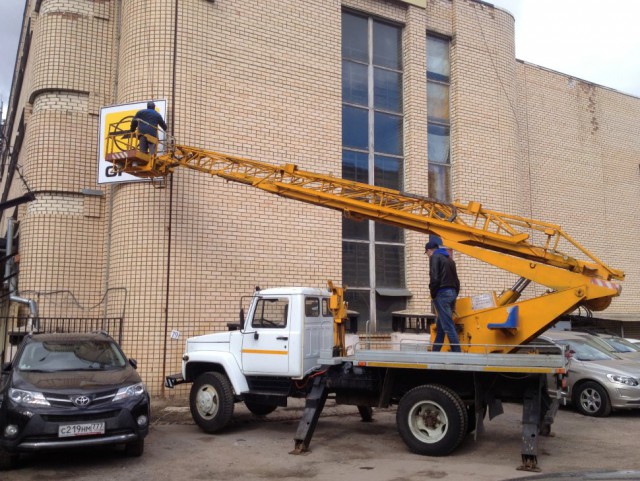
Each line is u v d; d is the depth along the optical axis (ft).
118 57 45.03
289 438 29.19
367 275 48.16
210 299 40.45
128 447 25.03
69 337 28.60
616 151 70.85
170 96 40.86
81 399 23.12
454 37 54.19
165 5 41.57
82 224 43.11
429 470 23.20
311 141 45.93
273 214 43.60
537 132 64.28
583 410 36.60
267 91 44.50
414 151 50.55
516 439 29.22
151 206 39.91
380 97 51.21
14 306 46.39
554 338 41.52
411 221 29.73
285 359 28.63
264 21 45.03
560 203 64.64
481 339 27.25
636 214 71.51
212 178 41.57
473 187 52.60
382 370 27.50
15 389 23.32
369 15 51.31
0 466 23.24
